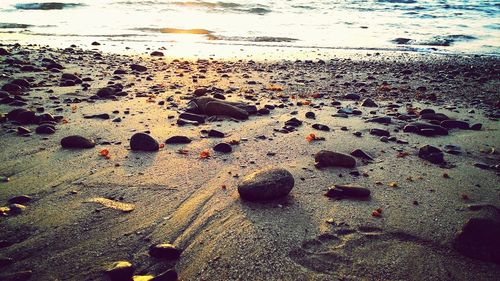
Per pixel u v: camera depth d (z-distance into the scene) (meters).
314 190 0.75
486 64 2.70
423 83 2.06
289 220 0.64
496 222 0.57
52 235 0.58
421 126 1.17
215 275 0.50
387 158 0.94
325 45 3.48
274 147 0.99
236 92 1.66
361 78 2.15
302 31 4.16
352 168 0.87
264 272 0.51
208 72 2.16
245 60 2.65
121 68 2.17
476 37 3.93
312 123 1.22
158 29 3.99
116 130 1.09
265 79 2.02
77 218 0.63
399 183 0.79
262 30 4.13
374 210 0.68
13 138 0.99
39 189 0.72
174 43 3.36
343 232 0.61
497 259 0.54
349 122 1.24
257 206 0.68
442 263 0.54
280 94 1.67
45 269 0.50
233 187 0.76
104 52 2.78
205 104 1.29
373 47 3.43
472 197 0.73
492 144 1.05
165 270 0.51
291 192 0.74
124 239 0.58
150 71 2.12
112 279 0.49
